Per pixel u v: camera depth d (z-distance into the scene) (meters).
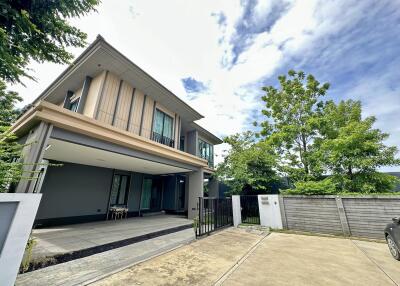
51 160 7.68
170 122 11.54
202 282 3.13
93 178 9.13
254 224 8.48
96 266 3.68
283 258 4.40
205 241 5.86
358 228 6.62
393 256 4.47
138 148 7.13
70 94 9.55
